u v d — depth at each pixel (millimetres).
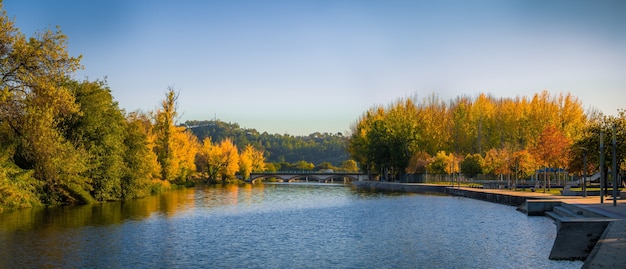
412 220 46625
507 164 91375
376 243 33406
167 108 103062
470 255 28781
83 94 61938
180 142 117188
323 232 38719
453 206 62688
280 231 39250
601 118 58938
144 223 43125
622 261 19688
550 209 49031
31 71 46844
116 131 66438
